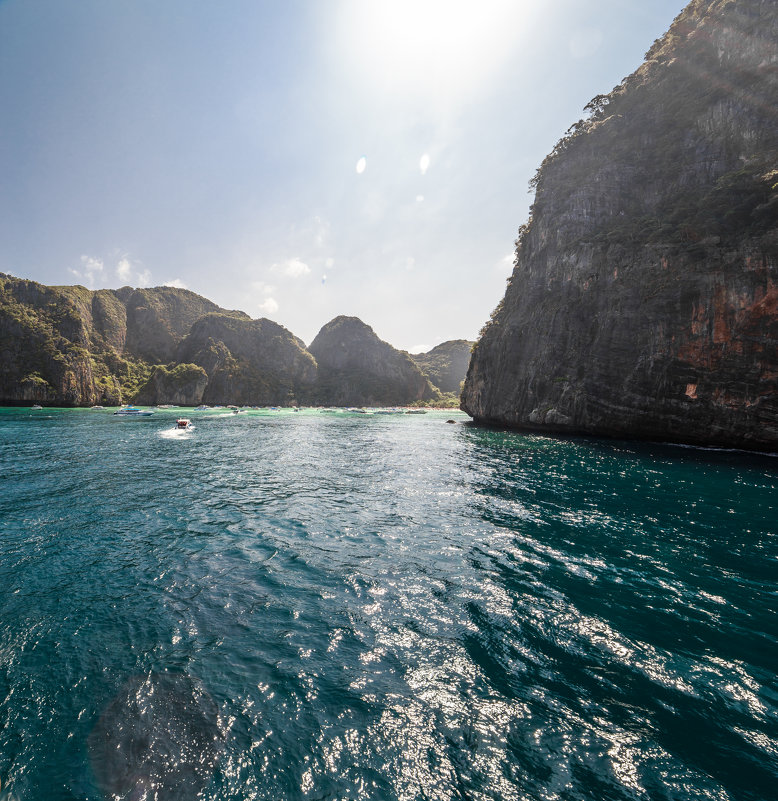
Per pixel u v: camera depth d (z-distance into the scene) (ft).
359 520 55.83
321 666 25.29
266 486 76.84
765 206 110.83
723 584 36.83
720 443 124.26
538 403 175.11
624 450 124.88
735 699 22.56
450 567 40.42
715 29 145.38
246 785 17.57
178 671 24.71
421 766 18.48
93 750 19.24
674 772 18.06
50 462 98.89
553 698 22.66
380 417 383.86
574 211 173.99
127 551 44.09
